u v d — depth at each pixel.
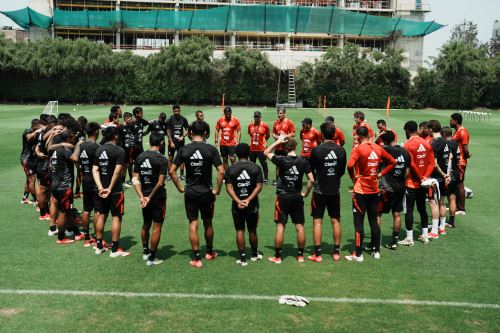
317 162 7.49
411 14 71.94
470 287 6.47
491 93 61.06
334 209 7.54
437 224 8.77
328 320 5.50
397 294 6.22
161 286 6.40
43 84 58.84
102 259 7.46
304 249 8.11
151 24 63.59
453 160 9.33
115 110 12.09
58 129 9.23
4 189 12.34
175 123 13.84
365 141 7.59
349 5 72.06
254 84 60.50
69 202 8.24
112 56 58.94
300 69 60.59
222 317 5.54
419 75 60.78
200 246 8.16
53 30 63.56
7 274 6.75
